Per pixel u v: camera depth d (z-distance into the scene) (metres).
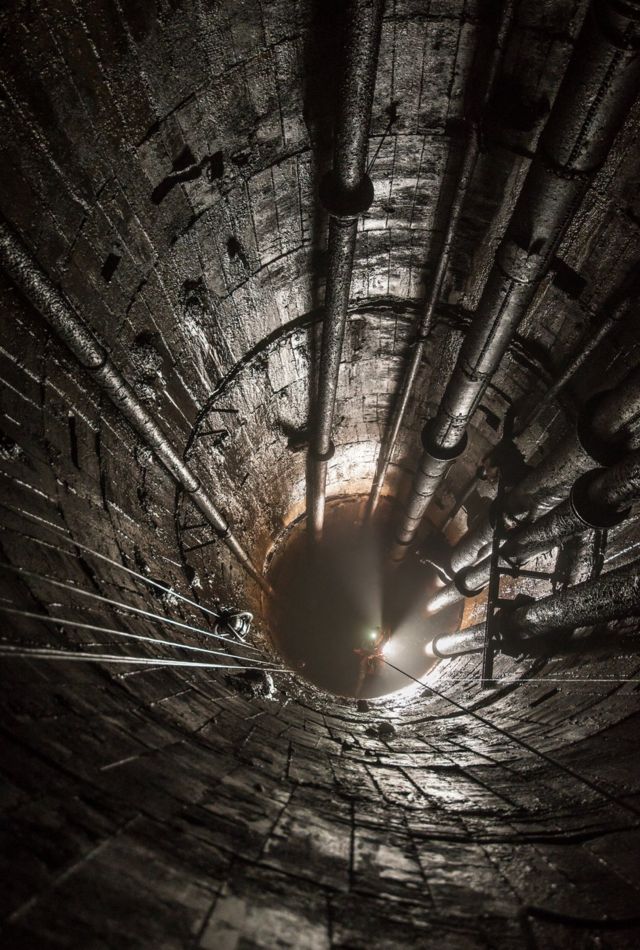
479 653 8.65
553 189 4.06
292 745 3.93
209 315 5.83
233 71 4.31
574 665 5.67
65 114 3.43
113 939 1.28
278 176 5.40
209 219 5.15
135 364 4.95
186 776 2.42
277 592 10.97
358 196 4.88
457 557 9.85
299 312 7.23
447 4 4.17
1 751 1.67
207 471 6.82
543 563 7.61
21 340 3.61
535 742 4.57
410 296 7.19
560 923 2.06
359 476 11.05
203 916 1.54
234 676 5.07
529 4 3.85
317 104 4.96
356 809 2.98
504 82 4.43
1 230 3.19
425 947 1.80
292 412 8.41
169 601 4.87
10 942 1.10
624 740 3.82
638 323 5.13
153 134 4.12
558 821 3.06
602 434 5.19
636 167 4.27
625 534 5.77
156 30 3.66
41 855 1.40
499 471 7.82
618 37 3.07
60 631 2.71
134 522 4.97
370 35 3.72
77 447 4.20
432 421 7.55
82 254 4.00
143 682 3.24
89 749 2.07
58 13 3.08
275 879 1.92
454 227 5.87
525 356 6.66
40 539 3.13
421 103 4.95
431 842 2.74
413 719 6.76
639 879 2.35
